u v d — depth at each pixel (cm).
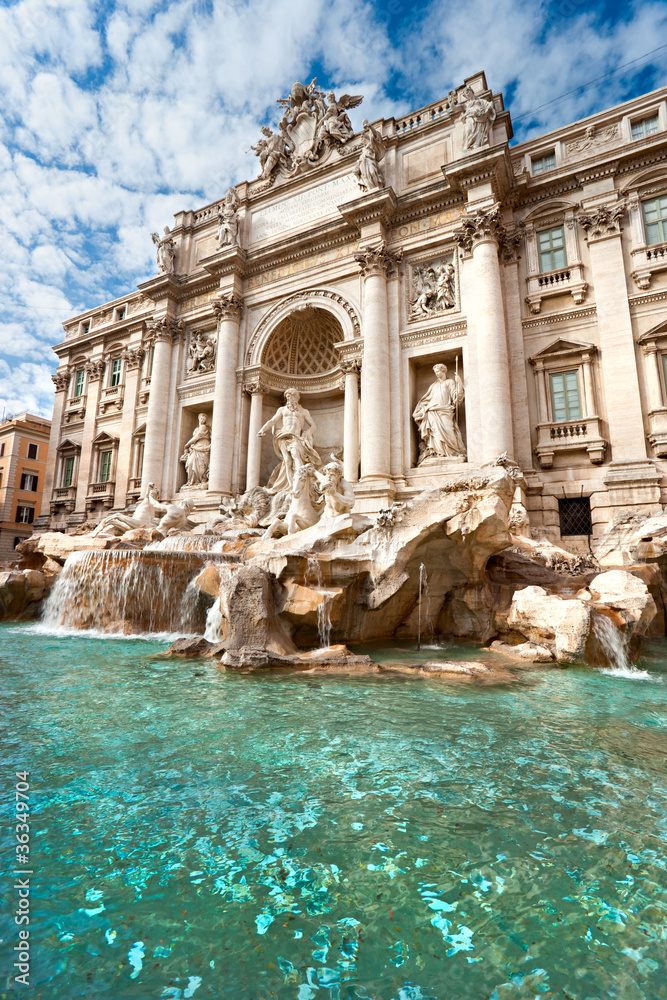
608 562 1416
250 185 2936
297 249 2569
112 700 610
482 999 201
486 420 1875
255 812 345
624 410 1802
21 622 1485
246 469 2598
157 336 2961
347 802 361
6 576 1524
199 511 2495
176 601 1246
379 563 1053
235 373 2650
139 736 486
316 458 2270
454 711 585
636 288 1862
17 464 4934
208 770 410
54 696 625
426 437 2106
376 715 564
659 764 436
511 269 2094
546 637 934
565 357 1942
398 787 386
